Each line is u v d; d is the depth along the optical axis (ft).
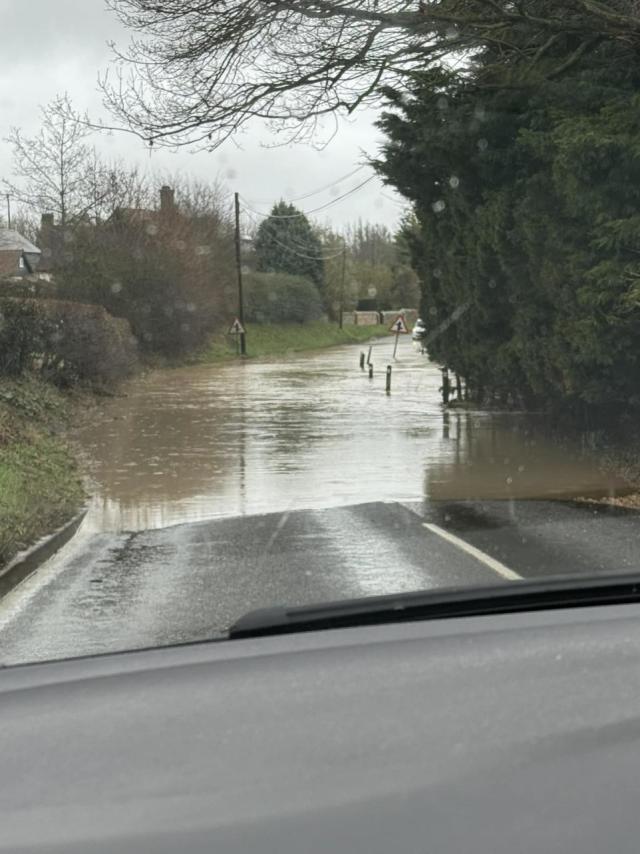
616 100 46.78
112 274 146.72
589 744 5.18
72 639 23.39
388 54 47.80
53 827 4.48
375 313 305.12
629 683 6.17
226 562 32.45
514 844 4.22
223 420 82.02
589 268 48.62
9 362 82.28
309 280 269.23
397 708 5.80
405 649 7.09
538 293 57.06
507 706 5.78
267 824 4.41
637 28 44.37
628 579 10.16
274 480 52.13
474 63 55.47
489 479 52.08
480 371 74.95
